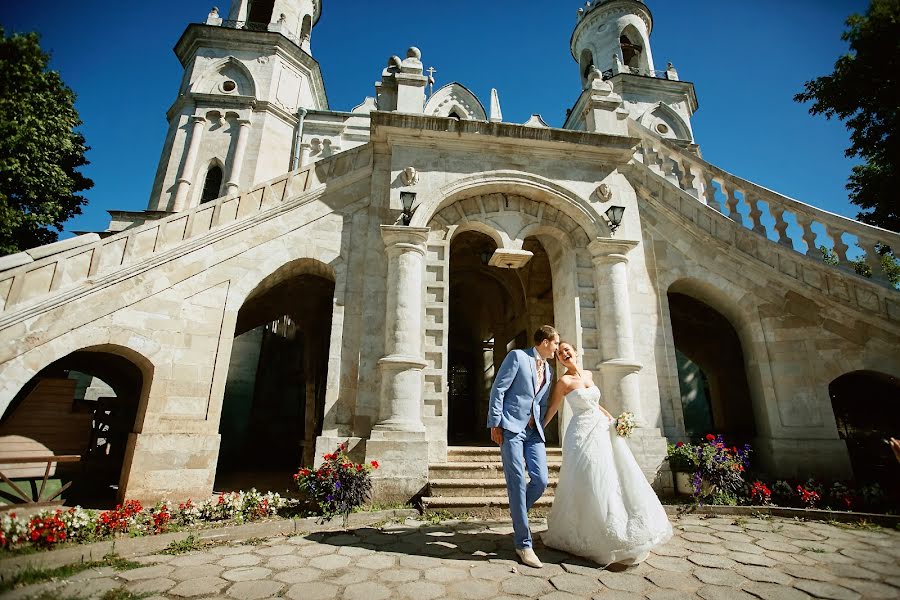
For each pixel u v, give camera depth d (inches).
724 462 268.2
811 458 303.6
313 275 416.8
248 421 582.6
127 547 171.8
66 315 245.1
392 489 261.3
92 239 262.7
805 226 341.7
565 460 171.8
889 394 373.1
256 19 927.7
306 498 253.8
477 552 171.6
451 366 690.8
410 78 380.5
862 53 457.7
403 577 144.7
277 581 141.1
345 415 299.4
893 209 494.0
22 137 464.1
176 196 698.8
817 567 154.8
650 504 157.6
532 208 366.0
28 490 257.8
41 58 472.4
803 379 321.1
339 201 349.1
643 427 304.3
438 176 347.9
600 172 376.5
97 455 329.4
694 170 400.2
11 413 268.2
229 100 760.3
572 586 136.1
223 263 303.7
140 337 268.2
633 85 871.1
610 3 951.6
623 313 332.5
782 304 338.6
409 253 317.1
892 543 186.4
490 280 575.2
